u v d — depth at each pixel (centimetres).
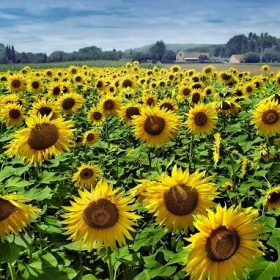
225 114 293
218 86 586
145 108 204
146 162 211
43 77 752
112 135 296
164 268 117
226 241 98
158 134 201
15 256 111
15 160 181
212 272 99
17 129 303
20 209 112
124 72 853
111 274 117
